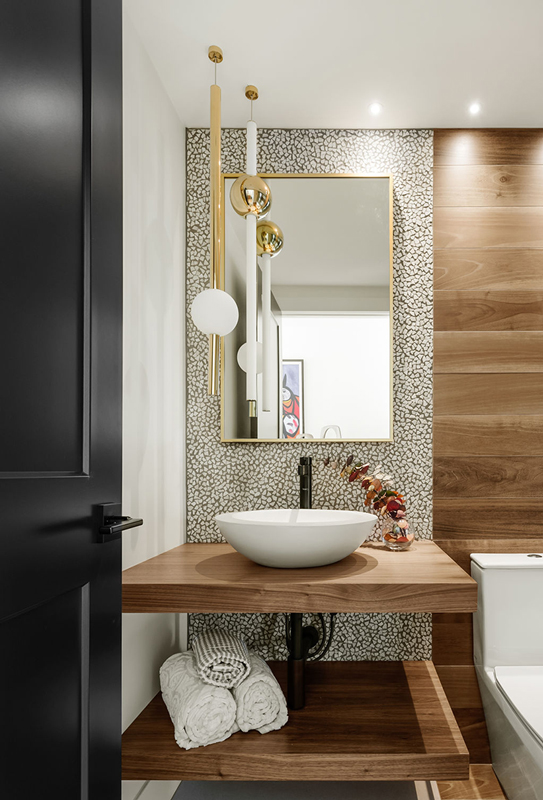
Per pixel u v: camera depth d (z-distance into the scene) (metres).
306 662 1.95
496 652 1.77
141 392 1.57
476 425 2.00
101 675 0.90
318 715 1.56
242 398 2.01
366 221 2.03
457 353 2.02
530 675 1.68
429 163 2.04
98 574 0.89
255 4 1.42
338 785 1.78
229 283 2.03
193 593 1.34
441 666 1.94
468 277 2.02
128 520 0.94
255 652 1.79
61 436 0.80
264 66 1.67
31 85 0.72
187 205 2.04
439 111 1.93
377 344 2.01
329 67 1.68
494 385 2.01
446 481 2.00
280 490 2.01
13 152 0.68
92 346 0.88
